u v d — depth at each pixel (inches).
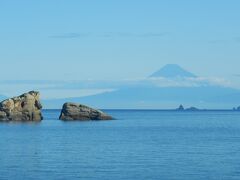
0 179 2379.4
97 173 2554.1
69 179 2381.9
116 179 2385.6
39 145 4069.9
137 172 2586.1
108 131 5994.1
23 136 5014.8
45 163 2918.3
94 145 4094.5
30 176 2461.9
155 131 6161.4
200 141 4554.6
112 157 3225.9
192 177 2442.2
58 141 4480.8
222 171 2618.1
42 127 6584.6
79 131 5900.6
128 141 4539.9
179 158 3174.2
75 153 3464.6
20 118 7244.1
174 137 5108.3
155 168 2723.9
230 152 3555.6
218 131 6254.9
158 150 3693.4
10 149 3732.8
